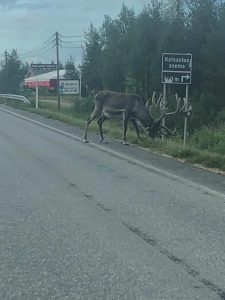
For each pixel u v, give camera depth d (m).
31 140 17.95
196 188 10.07
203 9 29.03
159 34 30.48
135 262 5.75
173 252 6.12
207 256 5.98
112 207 8.41
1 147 15.94
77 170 12.00
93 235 6.79
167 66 16.83
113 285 5.08
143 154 14.98
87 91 51.88
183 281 5.20
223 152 15.81
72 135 19.84
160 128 18.38
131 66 31.62
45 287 5.02
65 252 6.07
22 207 8.35
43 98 67.06
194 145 17.94
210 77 27.53
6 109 38.62
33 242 6.46
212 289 5.00
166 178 11.18
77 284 5.10
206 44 27.88
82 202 8.76
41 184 10.29
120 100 17.39
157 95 29.53
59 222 7.44
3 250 6.13
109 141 18.12
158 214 7.95
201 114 25.59
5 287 5.02
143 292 4.90
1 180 10.64
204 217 7.78
